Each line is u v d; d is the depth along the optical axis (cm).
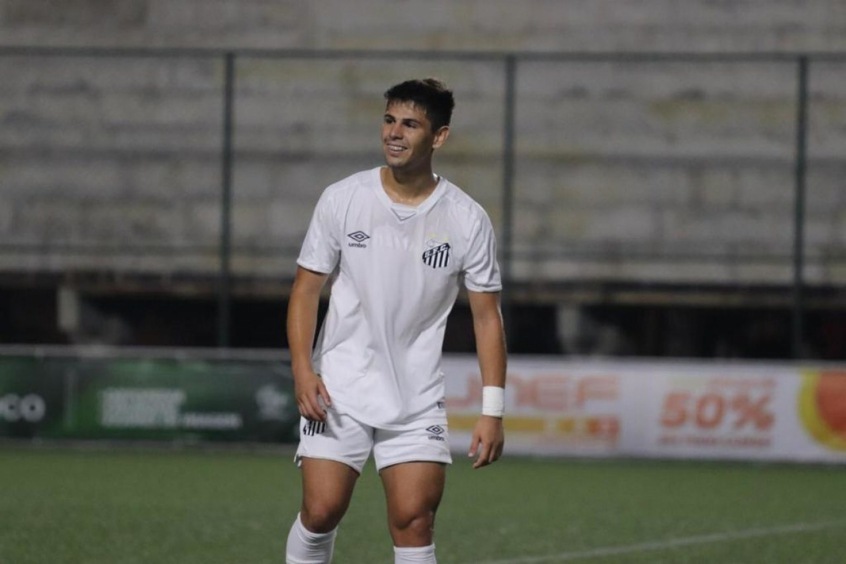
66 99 6788
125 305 6788
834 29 6681
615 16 6756
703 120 6631
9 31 6875
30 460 4919
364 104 6719
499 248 6600
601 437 5300
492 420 1803
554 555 2958
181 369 5428
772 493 4319
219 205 6669
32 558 2773
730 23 6725
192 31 6856
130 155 6725
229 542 3041
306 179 6669
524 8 6775
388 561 2795
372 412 1780
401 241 1780
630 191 6606
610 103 6669
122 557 2809
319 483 1780
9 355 5438
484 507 3816
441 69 6731
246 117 6719
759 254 6512
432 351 1811
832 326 6631
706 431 5284
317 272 1814
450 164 6656
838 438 5244
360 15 6819
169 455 5197
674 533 3353
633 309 6669
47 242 6669
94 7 6875
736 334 6662
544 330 6662
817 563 2897
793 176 6569
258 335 6831
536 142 6662
